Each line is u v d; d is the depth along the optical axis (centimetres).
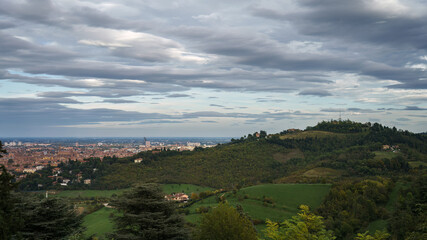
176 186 13900
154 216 3064
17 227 2252
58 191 12850
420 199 6097
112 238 3112
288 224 2005
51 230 3244
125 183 14250
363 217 7194
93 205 9694
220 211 3338
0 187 2175
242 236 3178
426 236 2638
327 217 7706
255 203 9138
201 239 3247
